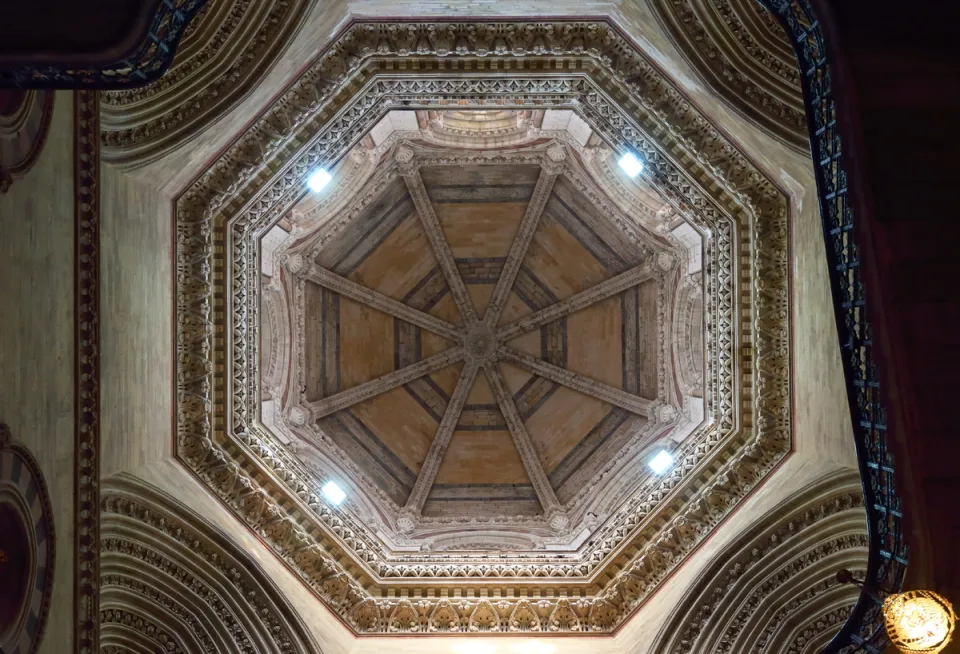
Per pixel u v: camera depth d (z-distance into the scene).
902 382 6.45
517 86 12.16
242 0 10.72
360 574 12.97
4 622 8.00
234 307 12.79
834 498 10.88
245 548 11.91
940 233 6.47
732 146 11.67
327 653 11.52
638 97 11.77
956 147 6.46
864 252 6.50
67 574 9.33
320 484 14.31
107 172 10.24
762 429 12.27
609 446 17.48
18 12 6.26
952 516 6.40
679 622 11.33
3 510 8.12
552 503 17.41
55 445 9.05
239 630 11.39
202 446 12.56
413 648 12.06
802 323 11.53
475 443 18.69
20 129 8.20
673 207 13.60
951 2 6.53
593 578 12.88
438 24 11.44
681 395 15.46
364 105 12.33
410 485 18.22
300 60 11.48
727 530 12.09
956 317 6.44
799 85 10.48
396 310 18.84
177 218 12.18
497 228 18.55
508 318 19.20
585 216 17.56
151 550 11.15
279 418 15.52
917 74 6.49
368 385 18.52
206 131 11.28
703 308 13.46
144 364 11.28
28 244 8.43
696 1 10.38
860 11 6.57
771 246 12.02
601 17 11.36
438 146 16.45
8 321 8.05
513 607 12.73
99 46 6.22
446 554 13.59
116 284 10.40
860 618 7.01
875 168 6.49
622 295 17.84
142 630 11.05
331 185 15.32
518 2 11.01
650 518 12.97
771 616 11.13
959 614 6.30
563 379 18.53
